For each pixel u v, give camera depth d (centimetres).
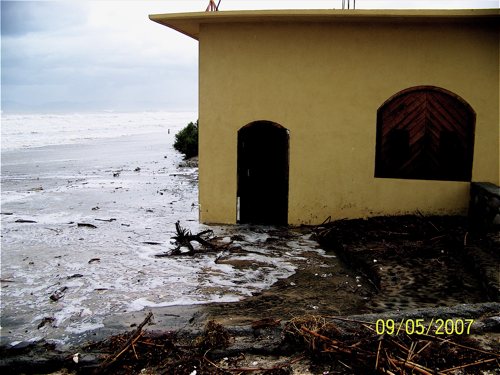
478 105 734
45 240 750
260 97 783
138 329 385
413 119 761
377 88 756
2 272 605
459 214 761
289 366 328
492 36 718
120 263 638
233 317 462
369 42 747
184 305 500
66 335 432
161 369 333
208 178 822
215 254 670
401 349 335
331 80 765
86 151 2352
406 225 715
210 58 784
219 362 339
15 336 430
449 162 760
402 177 777
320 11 703
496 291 450
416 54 739
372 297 497
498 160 739
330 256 661
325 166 787
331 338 351
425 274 536
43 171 1580
